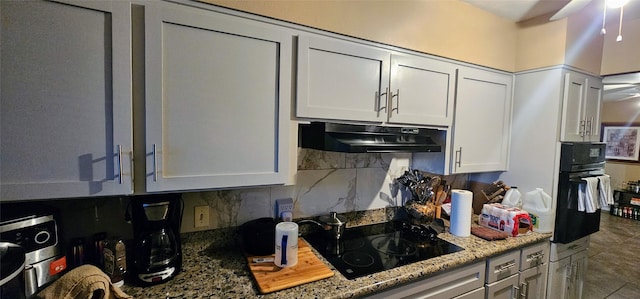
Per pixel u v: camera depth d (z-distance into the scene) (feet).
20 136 2.61
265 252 4.21
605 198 6.14
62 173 2.78
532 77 6.11
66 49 2.71
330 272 3.81
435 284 4.25
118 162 2.95
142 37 3.01
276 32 3.71
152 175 3.13
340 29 4.21
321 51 4.09
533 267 5.65
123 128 2.96
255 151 3.72
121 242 3.46
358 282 3.65
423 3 4.98
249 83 3.61
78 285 2.64
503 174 6.67
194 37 3.26
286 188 5.10
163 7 3.06
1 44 2.49
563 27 5.59
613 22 6.34
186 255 4.30
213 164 3.46
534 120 6.10
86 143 2.84
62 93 2.72
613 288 9.09
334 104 4.24
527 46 6.17
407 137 4.92
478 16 5.66
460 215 5.40
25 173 2.64
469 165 5.89
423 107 5.11
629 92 13.67
